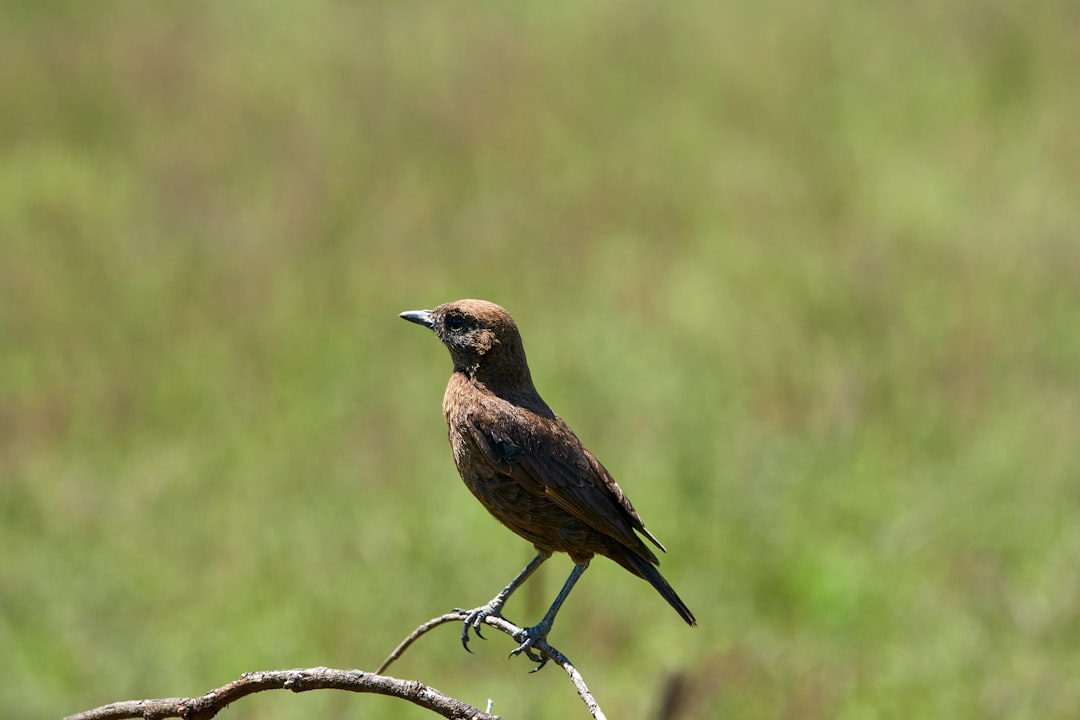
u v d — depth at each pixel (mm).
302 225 18125
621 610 11711
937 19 24750
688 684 9688
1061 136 20594
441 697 5301
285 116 21984
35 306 16141
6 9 26141
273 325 15883
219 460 13602
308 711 10820
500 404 7988
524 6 26719
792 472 12922
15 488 13016
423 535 12414
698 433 13516
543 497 7793
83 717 5484
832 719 10406
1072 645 11039
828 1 25984
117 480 13336
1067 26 24188
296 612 11758
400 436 13844
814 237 17812
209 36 25297
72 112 22297
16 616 11578
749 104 22312
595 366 14906
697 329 15766
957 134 20859
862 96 22516
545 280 16922
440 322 8367
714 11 26078
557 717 10844
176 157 20641
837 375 14141
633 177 19828
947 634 11195
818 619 11547
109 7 26656
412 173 20000
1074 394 13992
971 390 13883
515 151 20766
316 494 13070
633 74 23328
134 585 12000
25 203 19391
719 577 12000
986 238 17453
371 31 25312
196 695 11031
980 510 12461
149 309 16328
